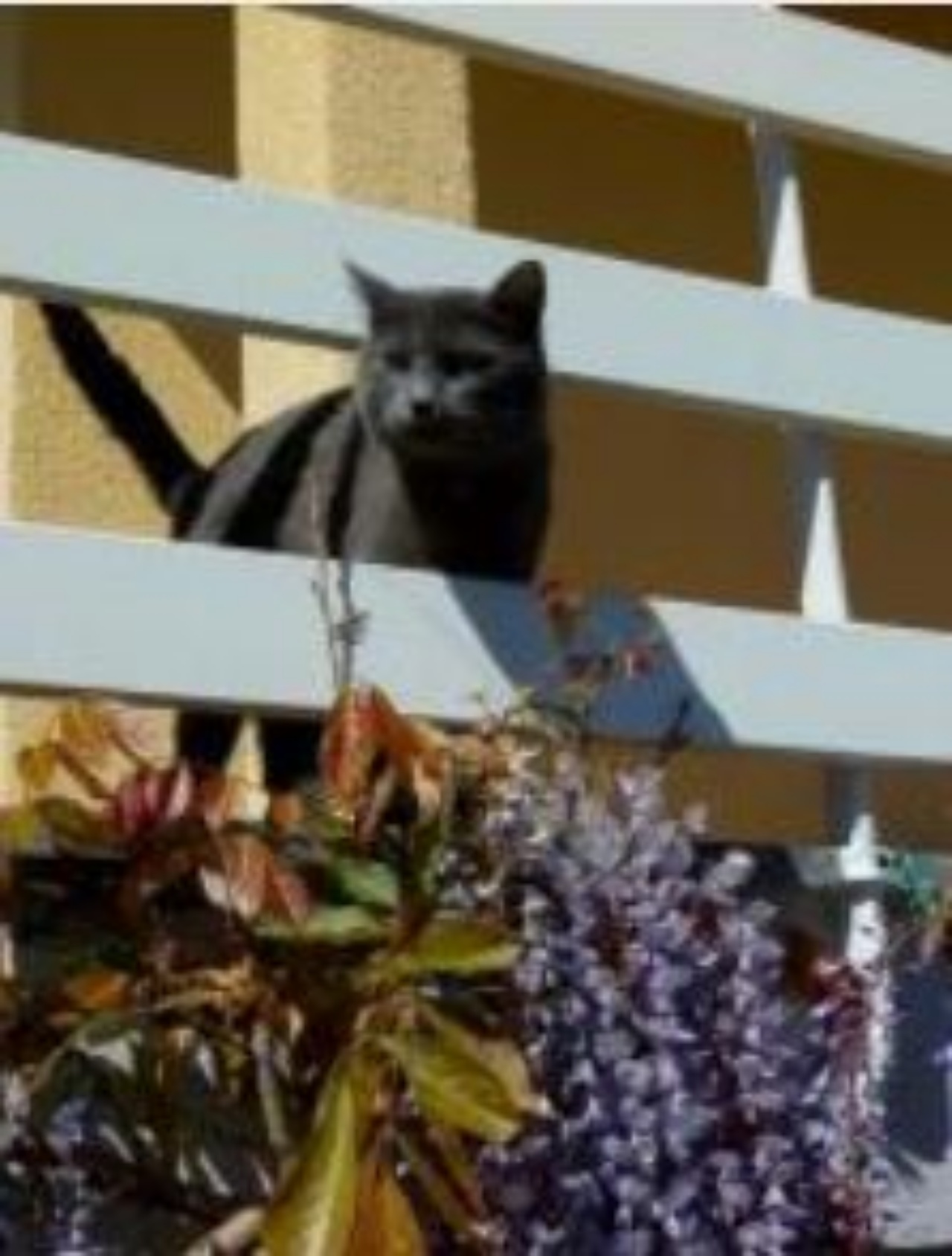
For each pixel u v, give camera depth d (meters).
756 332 3.19
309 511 3.32
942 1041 2.92
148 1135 2.37
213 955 2.31
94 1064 2.34
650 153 5.59
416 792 2.35
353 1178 2.15
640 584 5.48
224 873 2.25
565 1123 2.39
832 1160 2.57
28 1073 2.28
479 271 3.20
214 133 4.98
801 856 3.00
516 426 3.28
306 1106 2.30
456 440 3.24
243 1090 2.39
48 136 4.67
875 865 3.05
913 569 5.91
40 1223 2.31
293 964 2.28
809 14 5.27
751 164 5.24
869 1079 2.66
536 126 5.43
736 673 3.03
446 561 3.37
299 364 4.06
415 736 2.38
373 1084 2.20
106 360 3.88
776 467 5.70
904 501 5.91
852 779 3.14
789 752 3.06
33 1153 2.31
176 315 2.79
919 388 3.31
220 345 4.73
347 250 2.98
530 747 2.52
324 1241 2.12
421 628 2.81
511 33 3.10
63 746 2.30
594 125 5.52
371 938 2.27
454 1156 2.25
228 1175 2.41
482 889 2.40
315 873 2.31
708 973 2.46
